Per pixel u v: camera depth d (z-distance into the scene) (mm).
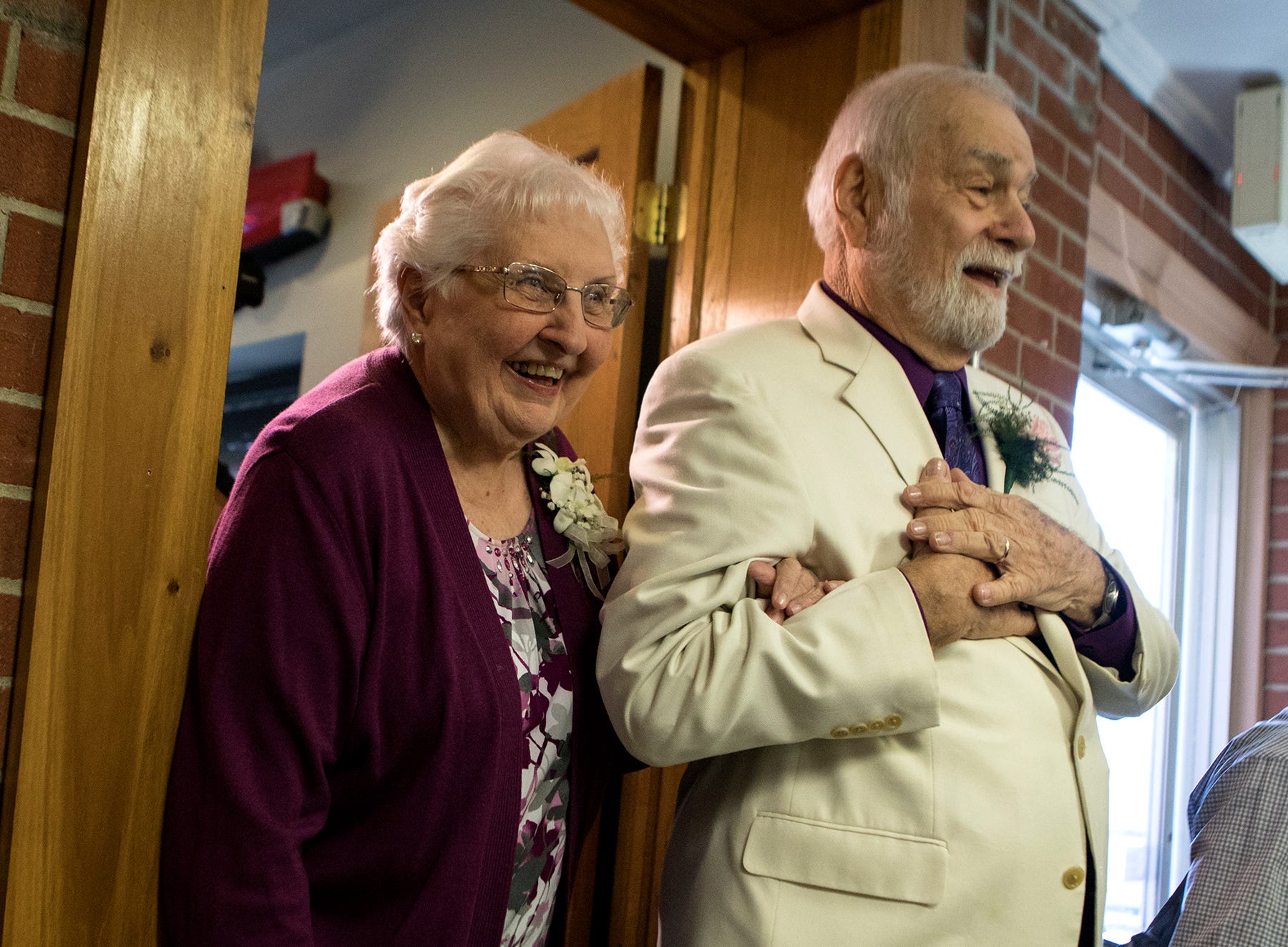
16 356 1054
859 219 1593
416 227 1316
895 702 1231
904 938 1228
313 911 1180
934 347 1556
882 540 1372
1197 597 3879
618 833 2215
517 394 1295
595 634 1411
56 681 1041
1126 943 1663
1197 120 3496
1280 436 3836
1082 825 1320
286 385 3945
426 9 3367
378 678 1161
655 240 2422
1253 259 3977
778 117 2350
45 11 1083
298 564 1126
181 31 1140
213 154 1159
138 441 1101
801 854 1264
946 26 2301
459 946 1155
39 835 1027
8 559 1045
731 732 1224
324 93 3703
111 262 1086
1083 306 3199
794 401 1421
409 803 1167
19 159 1061
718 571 1296
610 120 2467
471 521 1336
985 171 1502
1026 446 1574
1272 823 1301
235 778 1070
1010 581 1319
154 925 1091
